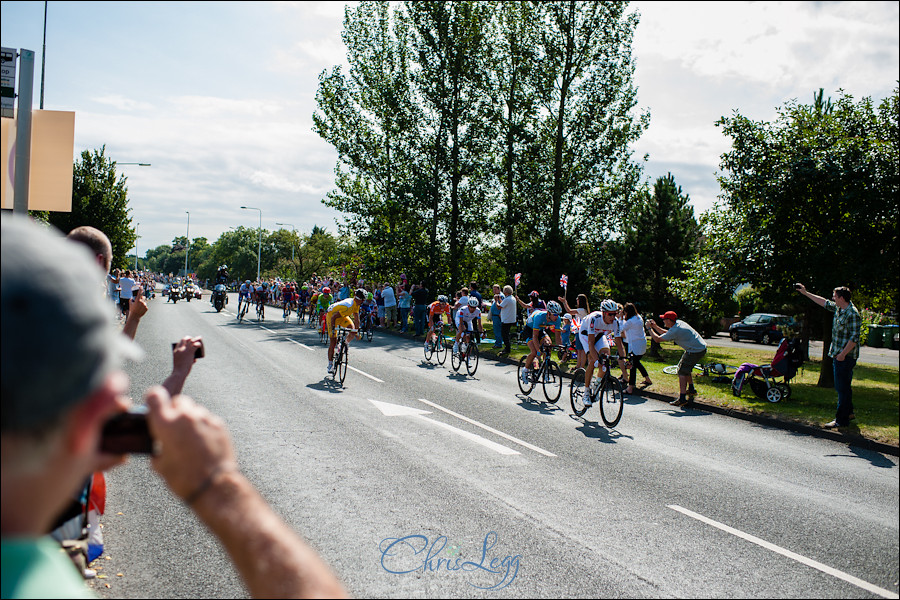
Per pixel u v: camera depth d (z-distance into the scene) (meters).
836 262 14.23
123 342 0.78
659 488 6.32
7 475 0.62
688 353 11.78
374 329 27.81
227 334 22.48
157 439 0.78
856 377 18.88
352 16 30.52
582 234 29.28
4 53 5.19
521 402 11.03
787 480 6.87
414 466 6.69
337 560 4.39
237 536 0.76
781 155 15.05
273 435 7.79
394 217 30.52
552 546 4.77
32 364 0.58
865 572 4.49
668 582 4.25
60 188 5.03
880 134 14.27
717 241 16.64
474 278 32.47
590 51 27.97
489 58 29.58
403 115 29.64
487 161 29.88
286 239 78.31
